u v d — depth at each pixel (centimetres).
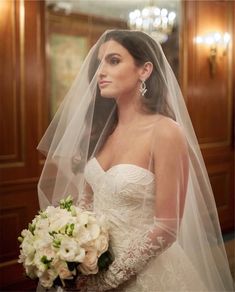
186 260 152
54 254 123
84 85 160
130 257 133
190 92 497
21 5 362
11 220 362
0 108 352
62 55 419
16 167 363
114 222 139
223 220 539
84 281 137
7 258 358
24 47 367
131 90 146
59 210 136
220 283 165
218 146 536
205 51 514
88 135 157
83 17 441
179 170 136
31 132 375
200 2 504
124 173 138
